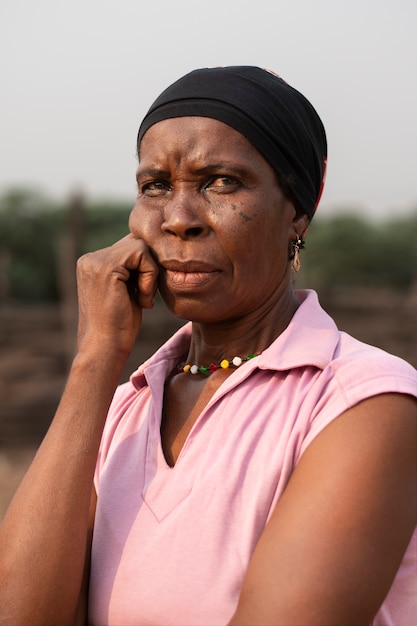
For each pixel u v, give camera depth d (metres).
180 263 1.69
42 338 15.42
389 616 1.57
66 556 1.61
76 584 1.62
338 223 45.06
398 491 1.45
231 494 1.54
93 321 1.79
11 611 1.59
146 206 1.77
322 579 1.38
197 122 1.66
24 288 40.53
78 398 1.73
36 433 10.56
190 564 1.52
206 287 1.69
